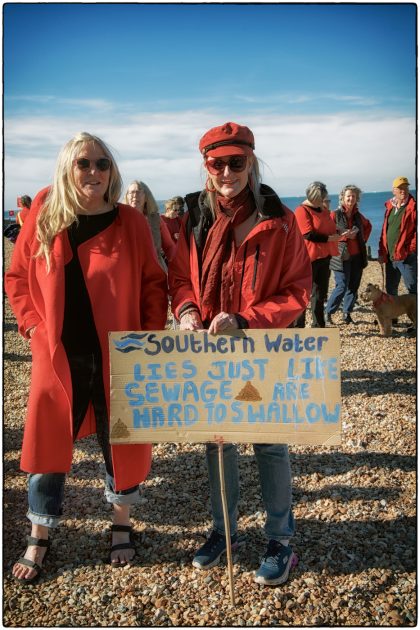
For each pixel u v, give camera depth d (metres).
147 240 2.71
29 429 2.63
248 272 2.43
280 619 2.49
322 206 6.75
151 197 4.75
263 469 2.63
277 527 2.70
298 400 2.40
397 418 4.78
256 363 2.41
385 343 7.56
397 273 8.64
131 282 2.65
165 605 2.59
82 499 3.55
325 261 6.87
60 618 2.52
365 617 2.49
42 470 2.65
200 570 2.82
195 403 2.47
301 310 2.49
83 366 2.63
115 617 2.52
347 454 4.11
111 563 2.88
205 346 2.43
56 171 2.51
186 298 2.58
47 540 2.88
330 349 2.37
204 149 2.39
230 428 2.46
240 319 2.38
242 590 2.67
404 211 8.00
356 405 5.14
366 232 8.66
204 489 3.67
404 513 3.28
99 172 2.48
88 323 2.59
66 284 2.56
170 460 4.10
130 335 2.46
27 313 2.71
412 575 2.74
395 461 3.97
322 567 2.81
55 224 2.50
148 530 3.19
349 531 3.11
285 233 2.44
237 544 2.97
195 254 2.54
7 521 3.30
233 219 2.43
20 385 6.11
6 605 2.60
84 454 4.24
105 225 2.60
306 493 3.56
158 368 2.47
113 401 2.49
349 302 8.80
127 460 2.72
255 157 2.48
